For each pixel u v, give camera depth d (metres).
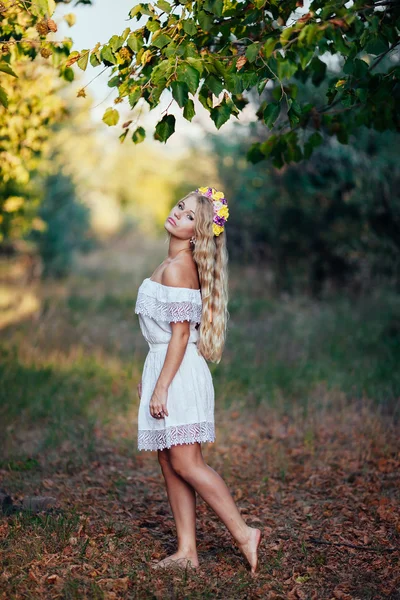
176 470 3.34
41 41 4.25
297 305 11.33
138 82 3.88
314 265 12.35
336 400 6.65
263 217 12.92
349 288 11.82
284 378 7.42
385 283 11.02
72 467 5.06
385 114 4.63
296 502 4.46
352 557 3.61
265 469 5.14
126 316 11.90
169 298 3.28
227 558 3.54
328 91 4.20
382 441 5.50
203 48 4.00
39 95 5.51
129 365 8.18
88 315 11.80
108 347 9.30
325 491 4.66
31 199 8.31
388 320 9.69
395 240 10.45
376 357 8.12
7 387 6.71
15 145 5.74
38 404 6.37
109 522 3.95
